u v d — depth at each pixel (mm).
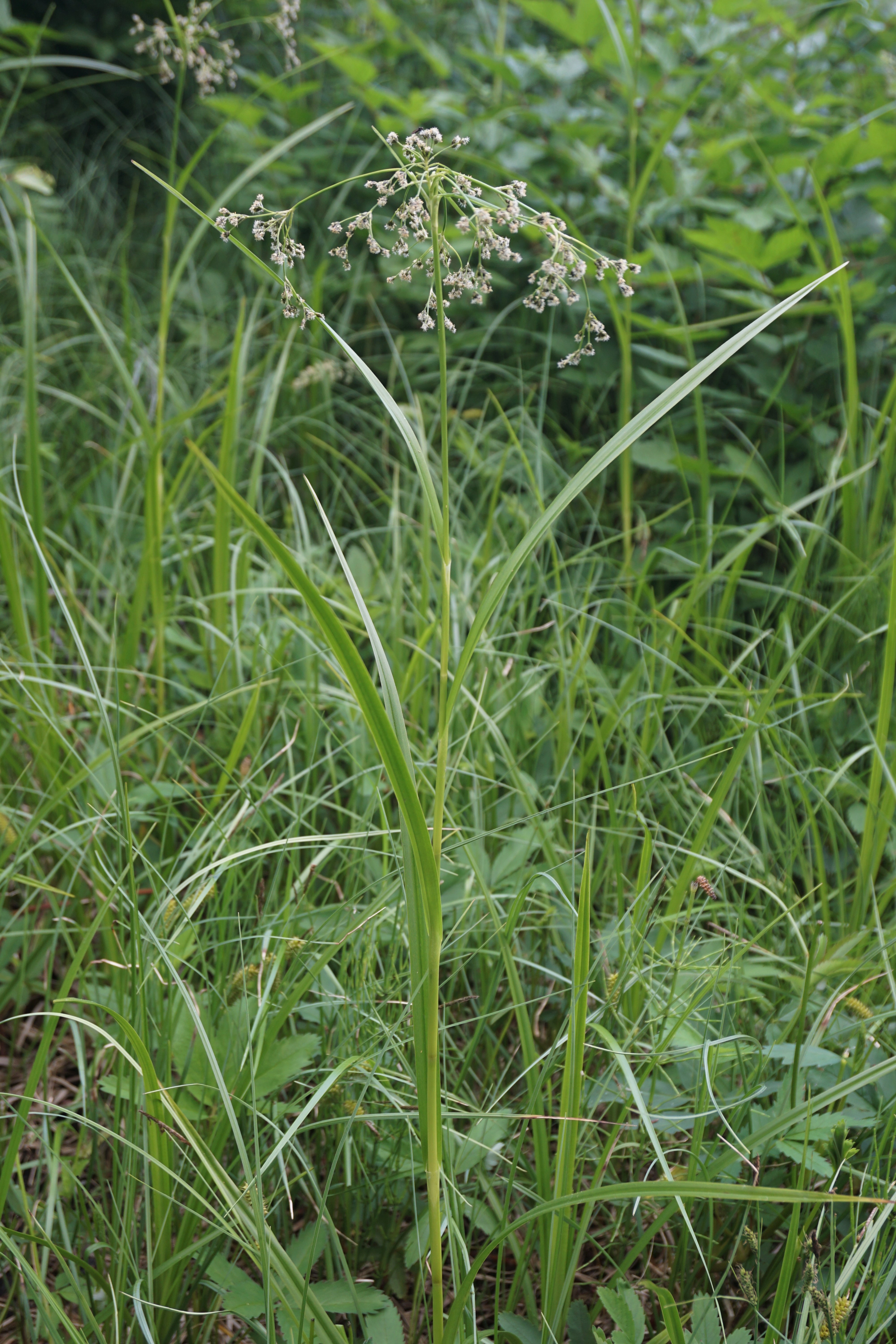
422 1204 1479
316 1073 1554
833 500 2793
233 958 1711
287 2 2512
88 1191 1548
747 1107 1459
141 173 4488
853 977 1729
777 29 3914
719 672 2488
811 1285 1142
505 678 2287
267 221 1063
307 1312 1203
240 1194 1189
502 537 2533
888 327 2850
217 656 2439
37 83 4723
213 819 1746
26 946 1748
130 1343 1277
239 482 2982
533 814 1753
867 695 2445
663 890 1942
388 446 3355
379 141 3617
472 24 4508
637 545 2969
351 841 1845
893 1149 1446
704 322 3086
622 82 3439
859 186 3156
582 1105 1487
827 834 2180
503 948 1483
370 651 2422
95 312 3523
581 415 3336
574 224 3279
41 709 1856
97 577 2559
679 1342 1138
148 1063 1236
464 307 3512
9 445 3014
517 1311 1462
